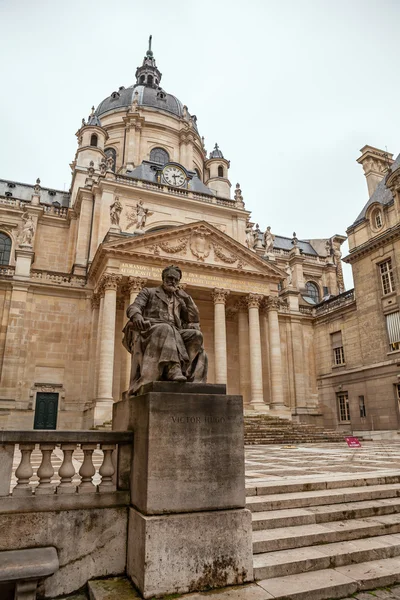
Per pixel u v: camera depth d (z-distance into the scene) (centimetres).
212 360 3406
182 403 509
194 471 496
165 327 583
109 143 5100
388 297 3014
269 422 2730
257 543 555
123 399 632
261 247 4228
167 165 3906
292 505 685
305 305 3972
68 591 471
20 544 464
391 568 534
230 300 3447
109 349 2669
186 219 3681
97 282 3080
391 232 2952
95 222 3406
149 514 467
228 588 468
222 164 5216
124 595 446
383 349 3002
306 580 493
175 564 455
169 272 655
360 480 813
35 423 2841
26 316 3011
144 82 6359
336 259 5272
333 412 3491
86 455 527
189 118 5653
